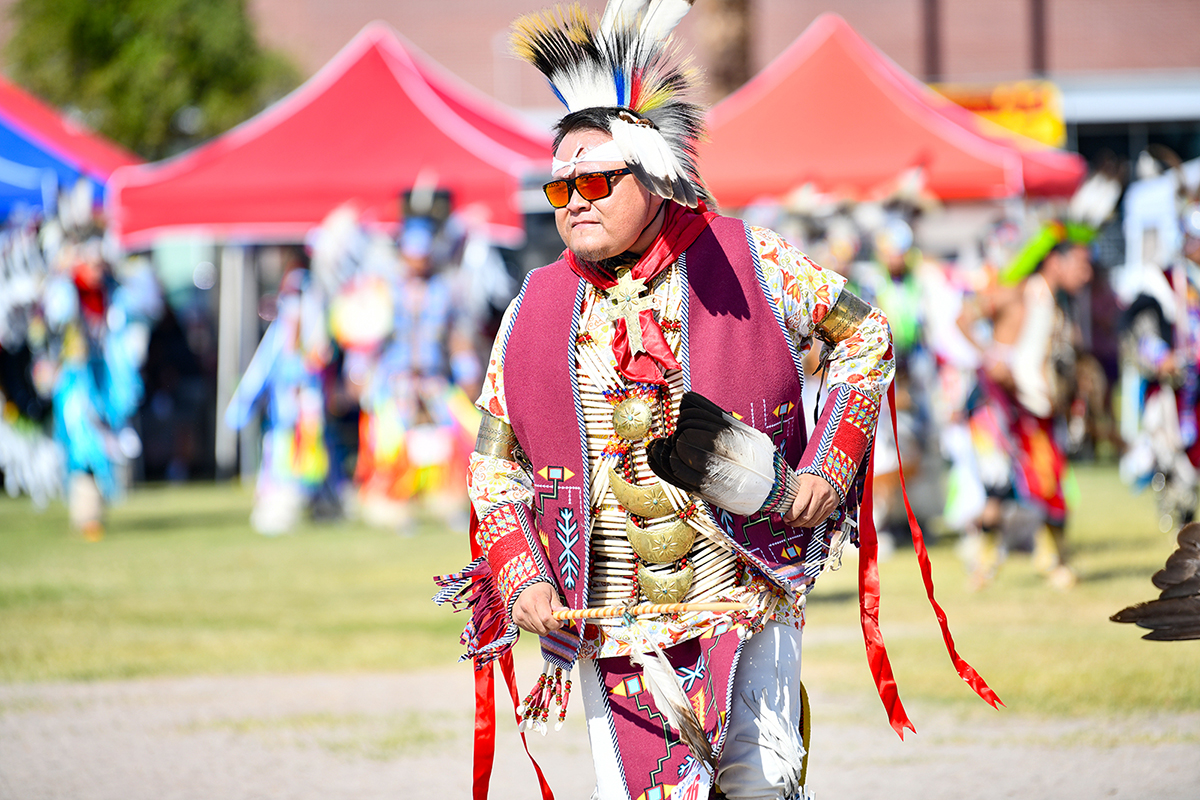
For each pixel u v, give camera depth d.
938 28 65.62
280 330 38.09
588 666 9.11
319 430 38.19
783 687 8.93
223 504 45.41
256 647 21.28
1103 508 37.84
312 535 36.47
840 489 8.75
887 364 9.10
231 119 57.75
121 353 36.88
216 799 13.55
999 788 13.29
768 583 8.96
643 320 8.74
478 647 9.59
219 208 43.50
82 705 17.64
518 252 56.69
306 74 64.50
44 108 46.97
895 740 15.23
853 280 31.77
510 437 9.39
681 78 9.17
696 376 8.70
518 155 44.97
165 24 57.00
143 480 54.50
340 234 37.47
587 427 8.91
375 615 24.20
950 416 28.44
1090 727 15.48
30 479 45.25
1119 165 25.75
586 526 8.83
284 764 14.86
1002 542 27.31
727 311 8.78
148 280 50.19
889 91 43.50
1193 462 27.83
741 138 43.03
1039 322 25.34
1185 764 13.91
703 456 8.22
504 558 8.99
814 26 46.41
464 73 65.94
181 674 19.44
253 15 62.66
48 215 37.22
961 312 25.98
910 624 22.09
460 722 16.77
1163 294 27.98
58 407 36.25
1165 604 10.51
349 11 66.38
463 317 37.75
